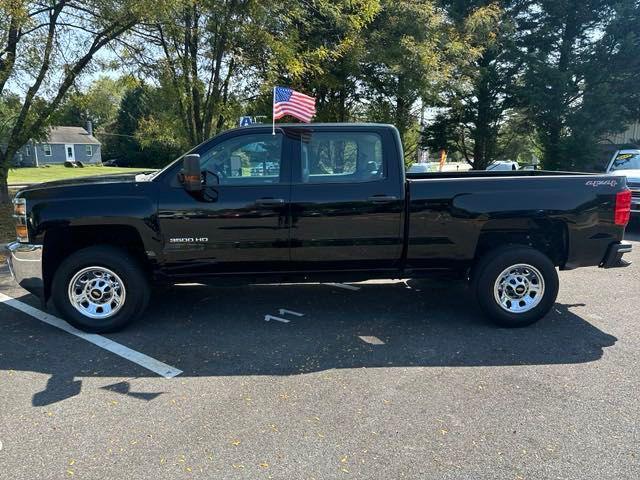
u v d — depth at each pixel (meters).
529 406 3.51
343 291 6.32
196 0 9.57
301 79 13.42
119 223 4.66
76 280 4.79
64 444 3.05
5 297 5.89
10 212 10.60
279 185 4.79
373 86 16.75
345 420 3.32
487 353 4.43
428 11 15.13
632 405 3.52
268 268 4.95
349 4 13.30
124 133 63.62
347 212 4.81
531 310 5.02
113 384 3.83
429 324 5.17
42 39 9.67
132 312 4.85
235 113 11.83
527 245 5.13
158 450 2.99
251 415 3.38
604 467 2.84
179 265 4.84
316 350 4.49
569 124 21.75
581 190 4.92
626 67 21.66
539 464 2.87
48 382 3.85
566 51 22.62
